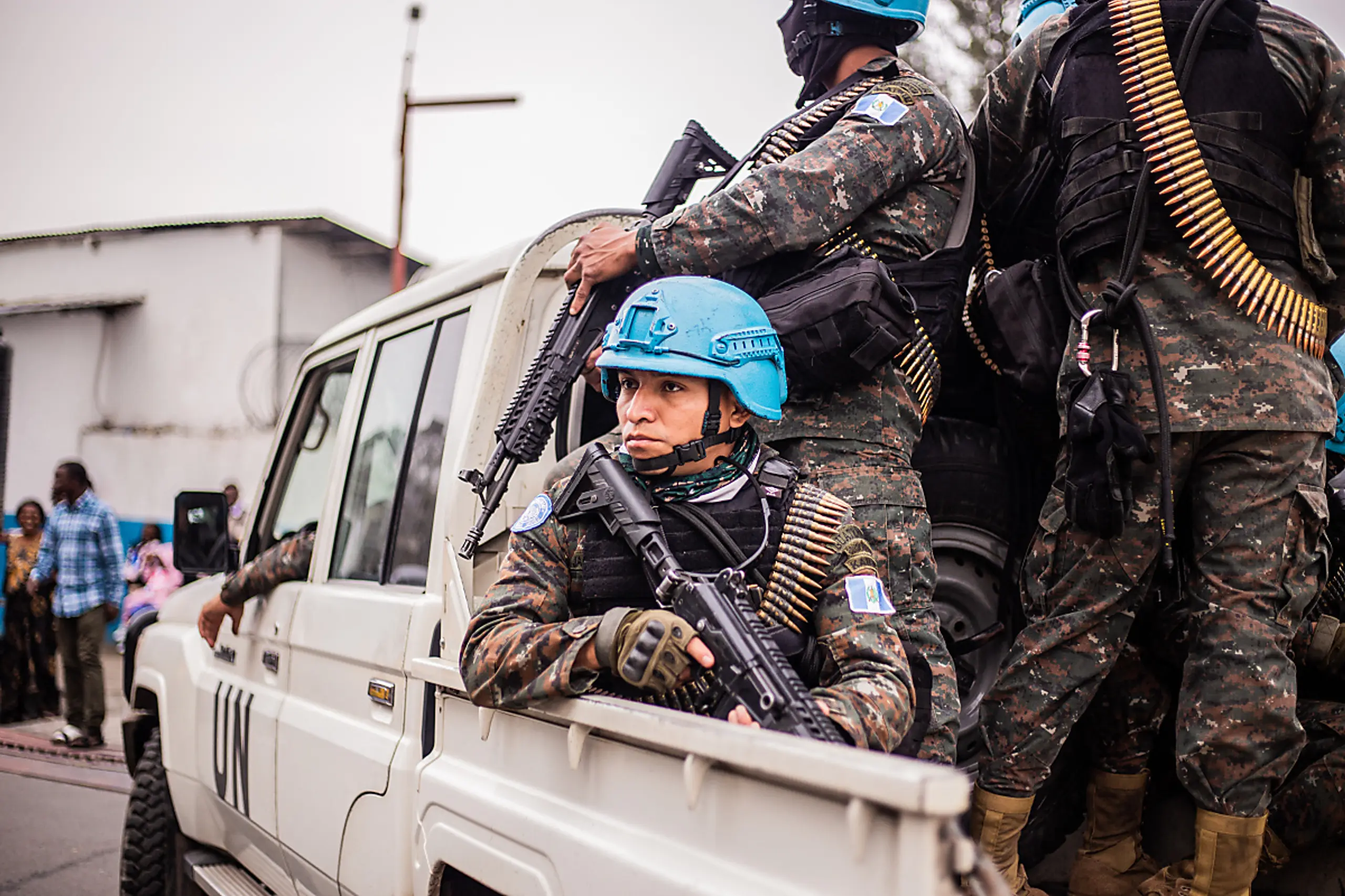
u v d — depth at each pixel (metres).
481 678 1.53
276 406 14.09
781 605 1.49
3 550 13.84
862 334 1.90
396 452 2.46
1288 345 1.91
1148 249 1.96
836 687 1.41
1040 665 2.03
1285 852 2.02
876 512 1.99
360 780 2.14
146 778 3.49
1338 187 1.95
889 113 2.06
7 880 4.58
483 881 1.68
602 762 1.44
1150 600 2.16
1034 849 2.27
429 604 2.07
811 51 2.28
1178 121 1.90
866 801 1.04
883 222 2.10
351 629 2.33
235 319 14.32
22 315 15.46
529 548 1.61
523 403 2.01
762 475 1.58
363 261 15.12
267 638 2.82
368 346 2.79
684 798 1.29
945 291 2.15
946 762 1.94
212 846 3.17
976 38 12.55
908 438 2.12
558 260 2.46
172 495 14.47
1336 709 2.17
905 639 1.96
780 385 1.62
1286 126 1.93
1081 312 2.02
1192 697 1.92
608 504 1.54
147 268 14.82
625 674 1.34
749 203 1.98
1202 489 1.96
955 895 1.01
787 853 1.14
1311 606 2.04
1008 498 2.47
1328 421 1.95
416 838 1.94
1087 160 2.02
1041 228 2.42
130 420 14.82
